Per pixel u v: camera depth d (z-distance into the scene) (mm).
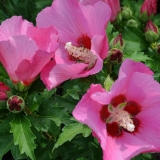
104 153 450
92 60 517
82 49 532
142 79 468
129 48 661
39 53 487
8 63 512
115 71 562
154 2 679
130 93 488
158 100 485
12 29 530
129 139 494
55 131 656
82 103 463
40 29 507
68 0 530
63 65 488
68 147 654
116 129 499
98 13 507
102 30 499
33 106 556
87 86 550
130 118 507
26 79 522
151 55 664
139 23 700
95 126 454
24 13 822
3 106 540
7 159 779
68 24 541
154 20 708
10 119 537
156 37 655
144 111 500
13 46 493
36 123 546
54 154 661
